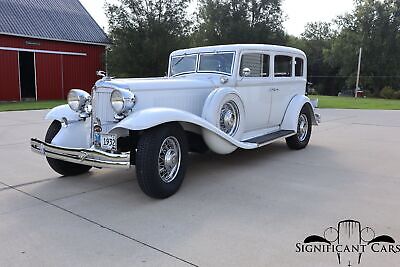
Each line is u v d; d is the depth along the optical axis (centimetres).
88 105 453
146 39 2334
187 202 382
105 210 361
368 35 3903
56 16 2200
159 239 297
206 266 255
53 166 464
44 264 259
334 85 4381
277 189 425
